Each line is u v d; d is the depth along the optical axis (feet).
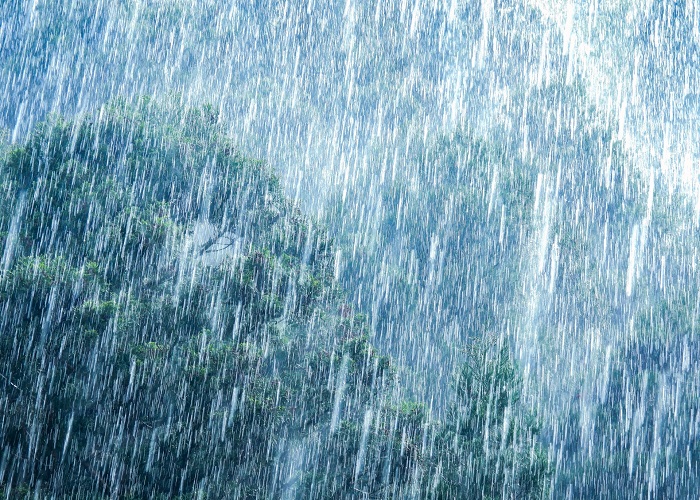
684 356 168.66
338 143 233.55
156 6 257.55
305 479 96.48
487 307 189.06
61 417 85.10
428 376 172.86
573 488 158.81
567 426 173.27
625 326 205.77
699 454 153.28
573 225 226.99
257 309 98.32
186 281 96.99
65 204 98.89
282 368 99.76
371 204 196.95
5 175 103.40
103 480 88.38
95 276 90.68
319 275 112.98
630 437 163.43
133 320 91.09
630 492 154.61
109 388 86.69
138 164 106.01
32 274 85.56
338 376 99.66
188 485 89.71
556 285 207.82
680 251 226.38
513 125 249.96
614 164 242.58
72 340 84.74
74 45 248.73
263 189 115.44
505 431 107.34
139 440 88.38
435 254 190.19
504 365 112.78
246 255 105.19
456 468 103.04
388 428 99.55
